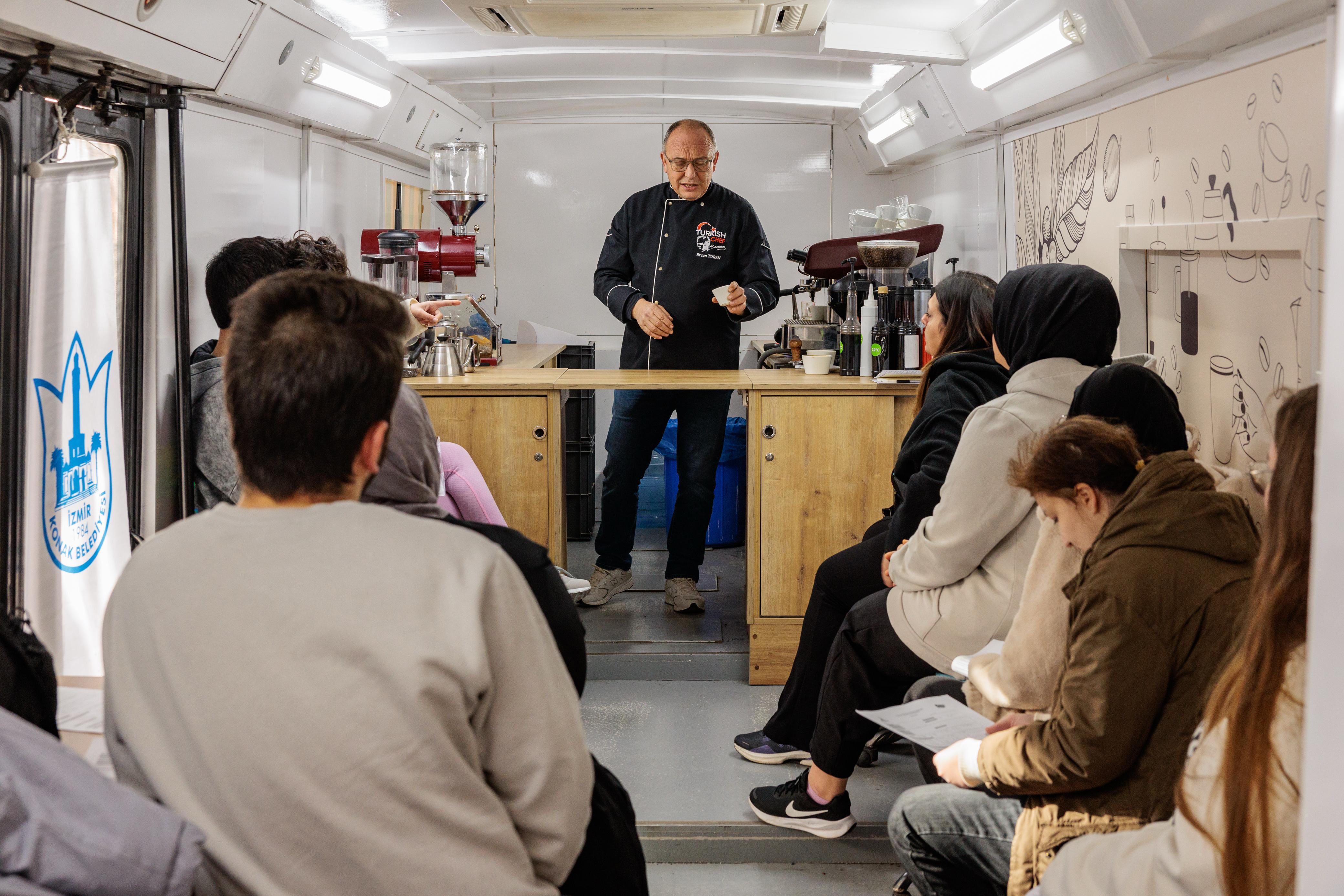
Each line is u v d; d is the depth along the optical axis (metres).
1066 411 2.64
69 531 2.64
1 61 2.42
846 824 2.95
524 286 7.10
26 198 2.47
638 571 5.31
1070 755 1.76
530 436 3.95
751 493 3.97
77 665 2.66
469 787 1.21
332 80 4.23
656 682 4.13
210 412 2.86
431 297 4.98
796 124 6.93
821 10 3.52
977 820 2.13
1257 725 1.18
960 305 3.38
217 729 1.18
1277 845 1.17
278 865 1.17
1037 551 2.16
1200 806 1.28
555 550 4.00
